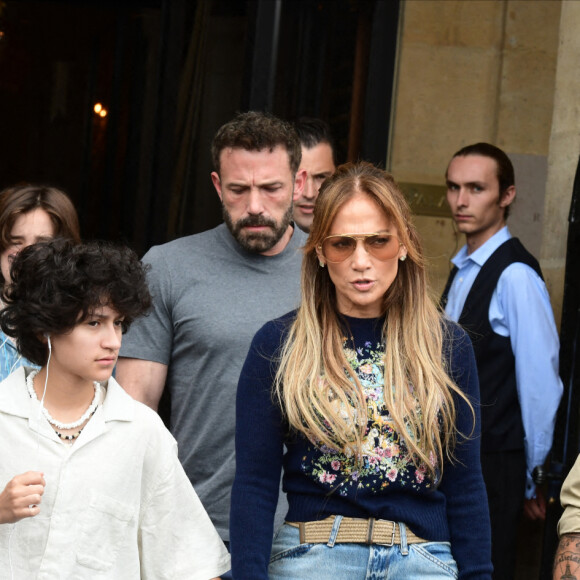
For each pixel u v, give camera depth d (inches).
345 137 263.7
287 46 256.2
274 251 166.7
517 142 270.1
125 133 297.0
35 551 112.5
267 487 126.7
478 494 127.2
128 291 111.6
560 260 215.8
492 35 269.1
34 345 113.7
